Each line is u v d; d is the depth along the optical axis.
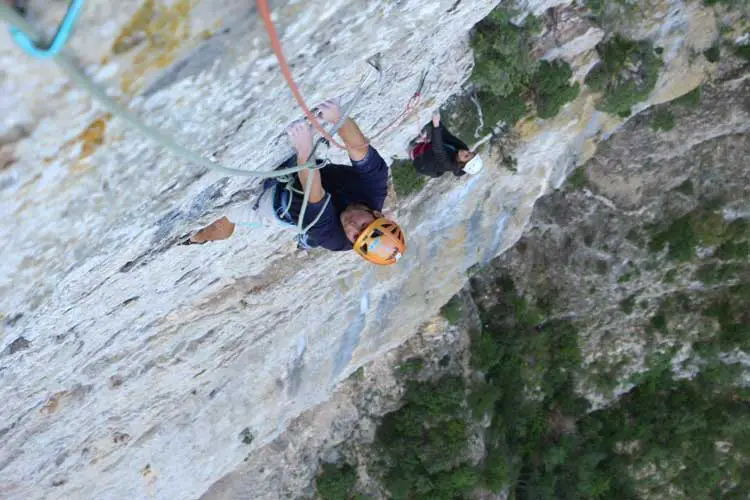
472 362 15.51
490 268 16.64
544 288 16.78
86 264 3.49
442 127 6.95
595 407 18.25
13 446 7.22
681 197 14.91
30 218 2.43
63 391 6.71
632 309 16.81
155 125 2.42
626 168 14.62
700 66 12.03
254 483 14.89
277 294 8.99
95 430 8.41
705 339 16.89
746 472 18.12
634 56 10.04
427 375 15.06
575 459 17.92
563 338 17.22
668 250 15.48
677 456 18.06
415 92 6.47
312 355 11.88
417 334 14.82
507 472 15.78
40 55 1.58
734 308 16.31
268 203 4.08
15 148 2.05
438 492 15.14
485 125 9.53
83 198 2.54
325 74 3.17
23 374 5.32
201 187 3.42
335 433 15.38
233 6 2.16
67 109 2.03
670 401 18.00
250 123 3.04
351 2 2.73
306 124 3.46
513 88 8.99
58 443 7.91
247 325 9.20
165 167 2.79
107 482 9.84
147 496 11.23
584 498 18.14
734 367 17.22
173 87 2.29
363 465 15.51
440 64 7.08
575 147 12.70
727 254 15.22
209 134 2.81
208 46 2.24
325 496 15.41
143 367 7.71
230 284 7.83
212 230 4.83
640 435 18.05
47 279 3.09
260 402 11.66
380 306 12.31
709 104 13.28
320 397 13.50
